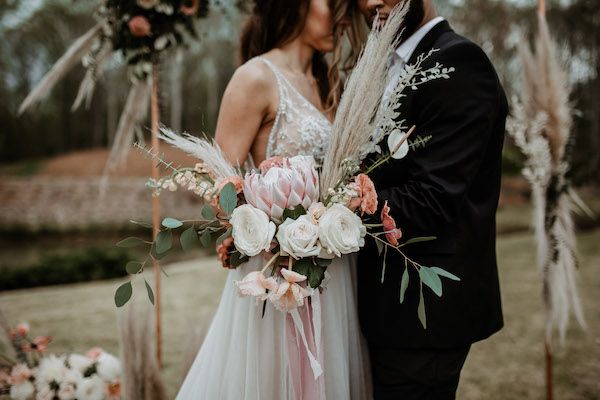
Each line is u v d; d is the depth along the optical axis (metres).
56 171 23.08
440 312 1.35
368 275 1.45
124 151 2.49
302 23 1.60
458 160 1.25
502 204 14.35
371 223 1.33
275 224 1.22
